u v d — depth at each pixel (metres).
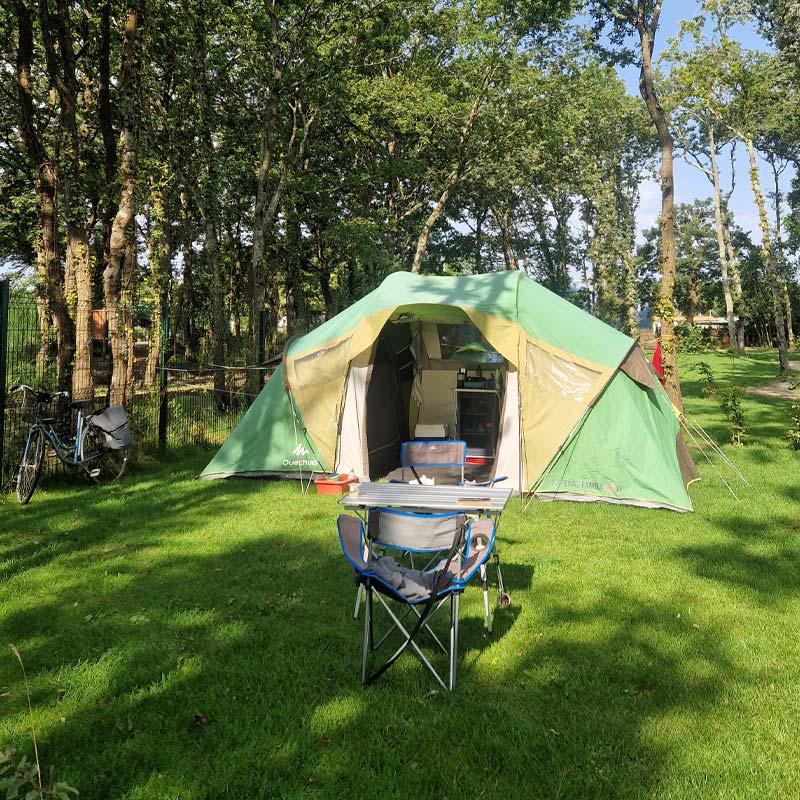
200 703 3.62
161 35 13.70
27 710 3.54
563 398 8.23
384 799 2.87
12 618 4.69
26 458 7.84
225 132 19.31
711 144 37.81
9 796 2.27
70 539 6.52
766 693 3.71
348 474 8.80
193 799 2.89
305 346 9.50
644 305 61.94
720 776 3.00
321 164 23.45
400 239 26.86
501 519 7.33
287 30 15.05
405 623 4.62
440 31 19.56
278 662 4.07
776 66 23.33
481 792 2.91
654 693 3.73
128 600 5.05
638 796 2.87
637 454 8.03
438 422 11.52
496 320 8.41
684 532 6.84
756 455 10.98
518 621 4.68
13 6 11.09
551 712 3.54
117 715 3.51
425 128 20.95
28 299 8.91
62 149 10.88
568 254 48.12
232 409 13.07
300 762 3.14
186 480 9.27
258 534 6.74
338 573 5.64
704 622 4.67
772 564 5.88
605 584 5.39
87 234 14.48
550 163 27.41
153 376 11.34
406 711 3.54
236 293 26.17
